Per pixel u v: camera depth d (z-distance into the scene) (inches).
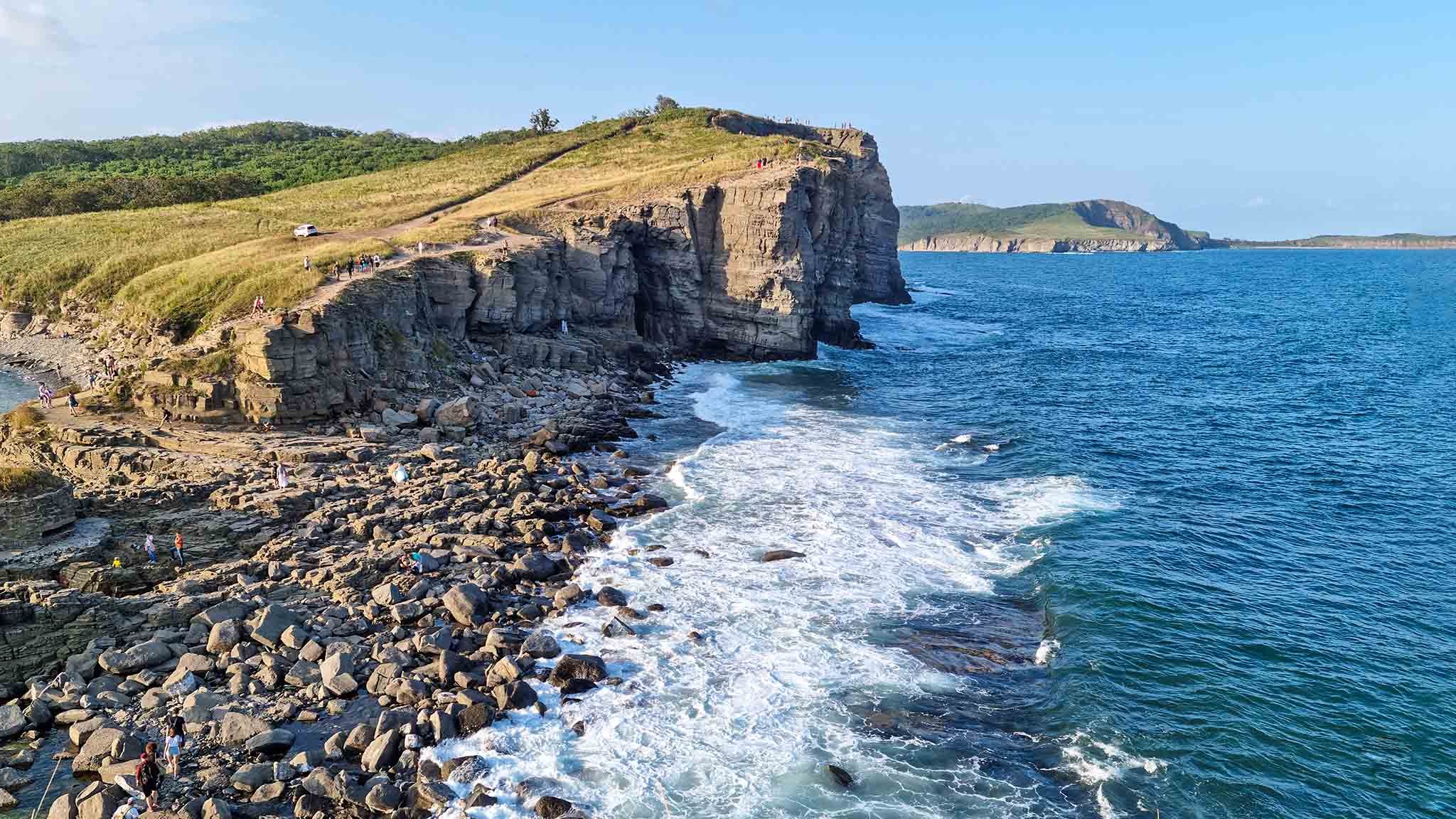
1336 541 1552.7
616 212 3203.7
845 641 1202.0
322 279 2295.8
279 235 3292.3
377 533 1434.5
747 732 1001.5
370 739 944.3
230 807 848.9
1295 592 1350.9
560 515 1611.7
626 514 1660.9
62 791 868.6
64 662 1072.2
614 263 3058.6
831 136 6082.7
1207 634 1212.5
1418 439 2197.3
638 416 2397.9
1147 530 1593.3
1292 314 5329.7
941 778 926.4
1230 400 2696.9
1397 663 1145.4
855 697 1074.1
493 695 1042.1
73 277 3385.8
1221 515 1674.5
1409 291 7042.3
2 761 905.5
